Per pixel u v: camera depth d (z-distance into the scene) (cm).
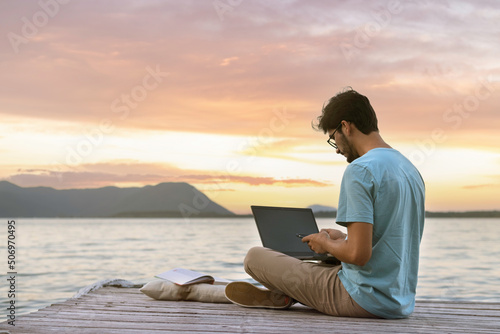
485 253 2034
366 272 232
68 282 1213
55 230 5319
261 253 267
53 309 271
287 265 258
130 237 3769
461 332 214
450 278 1200
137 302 303
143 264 1708
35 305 777
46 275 1394
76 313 257
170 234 4369
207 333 204
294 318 242
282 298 276
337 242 229
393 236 227
